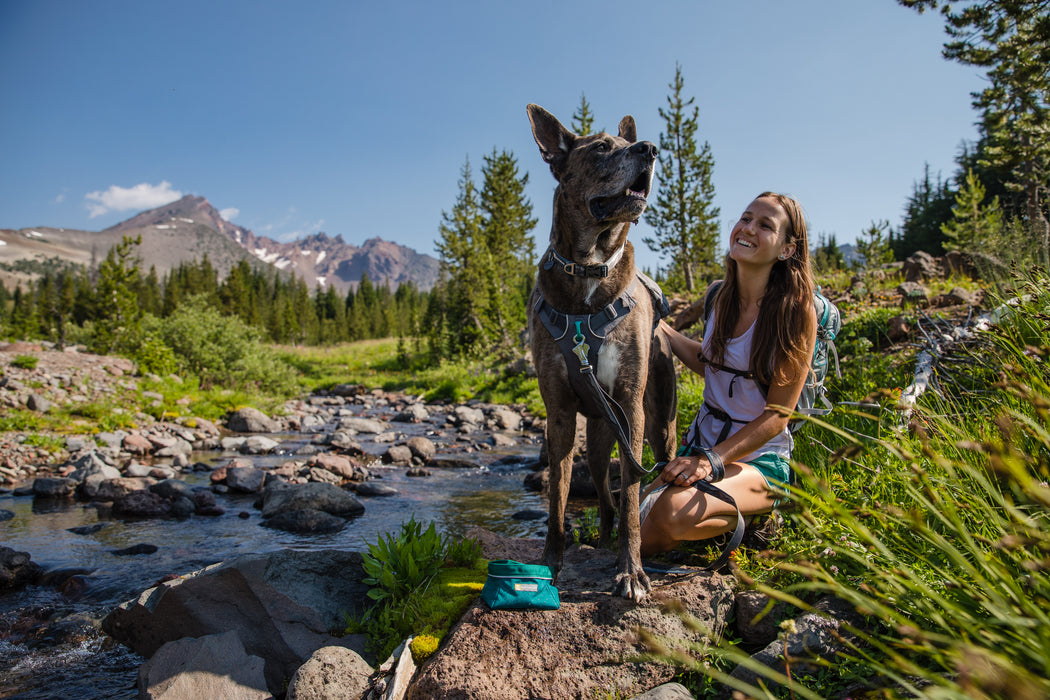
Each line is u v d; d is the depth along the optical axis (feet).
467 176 146.30
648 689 7.48
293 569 11.05
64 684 10.42
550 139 9.80
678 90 98.94
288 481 25.05
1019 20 28.07
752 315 9.66
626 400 9.30
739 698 4.56
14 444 28.81
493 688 7.40
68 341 82.58
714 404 9.99
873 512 5.52
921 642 5.70
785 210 9.14
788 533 8.96
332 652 8.78
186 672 9.25
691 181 100.83
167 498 21.65
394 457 31.50
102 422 34.30
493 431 44.47
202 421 39.58
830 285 40.04
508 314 97.81
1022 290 13.21
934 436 8.31
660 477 8.75
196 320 58.29
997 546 4.70
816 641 6.99
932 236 135.54
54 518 20.30
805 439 12.34
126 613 11.68
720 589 8.23
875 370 15.78
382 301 385.70
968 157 130.52
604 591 8.75
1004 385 5.66
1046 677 4.39
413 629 9.28
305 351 207.72
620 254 9.23
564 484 9.80
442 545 11.66
